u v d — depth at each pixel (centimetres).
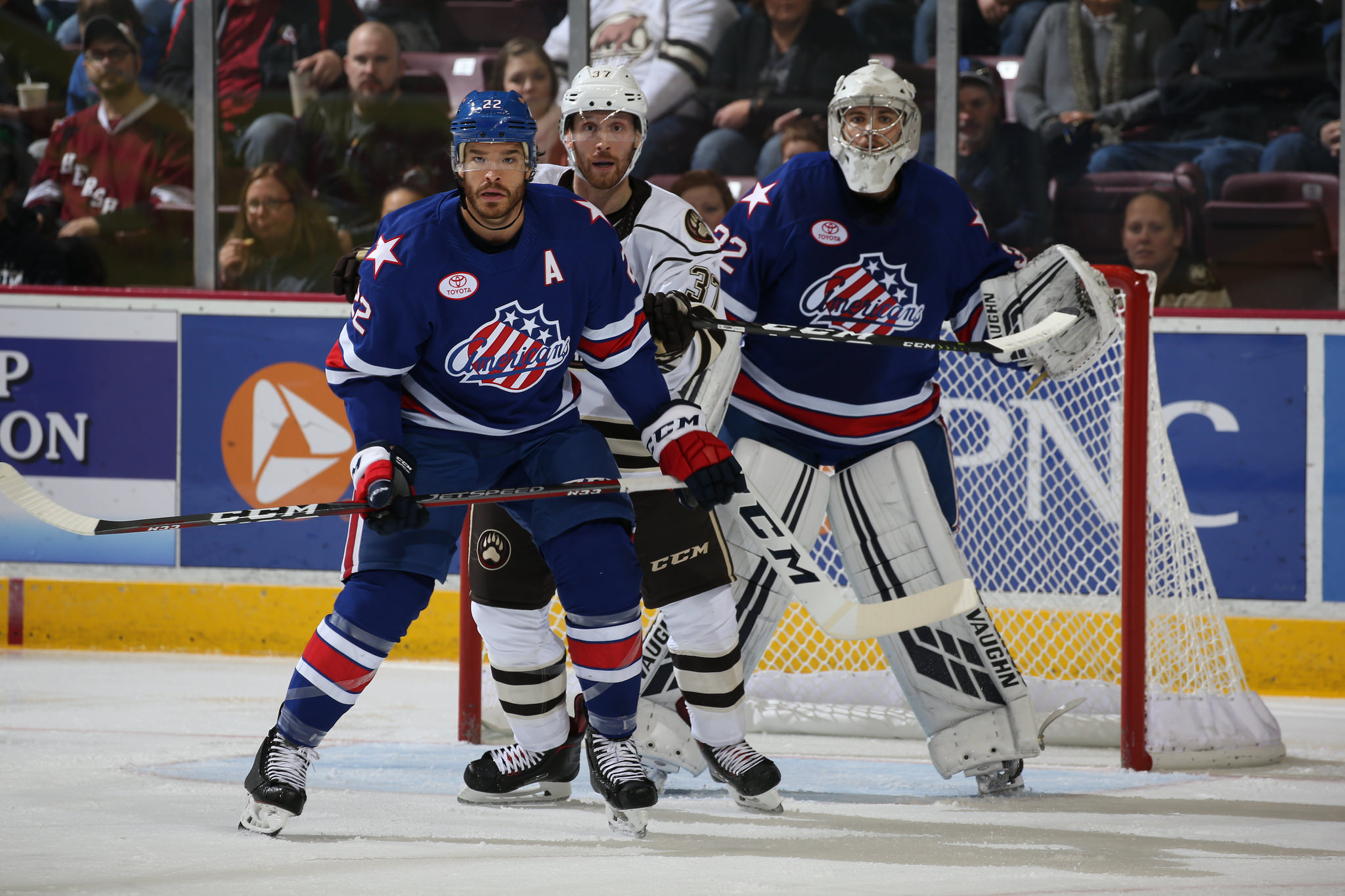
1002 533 1845
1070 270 1164
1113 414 1783
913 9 2173
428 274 900
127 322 2148
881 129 1098
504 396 948
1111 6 2125
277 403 2125
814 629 1762
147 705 1617
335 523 2109
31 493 919
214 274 2269
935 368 1206
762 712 1595
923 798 1154
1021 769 1190
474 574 1051
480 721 1425
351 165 2284
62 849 868
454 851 880
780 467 1173
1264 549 1939
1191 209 2130
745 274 1150
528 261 912
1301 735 1573
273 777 926
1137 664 1326
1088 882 805
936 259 1152
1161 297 2155
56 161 2325
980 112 2173
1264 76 2089
